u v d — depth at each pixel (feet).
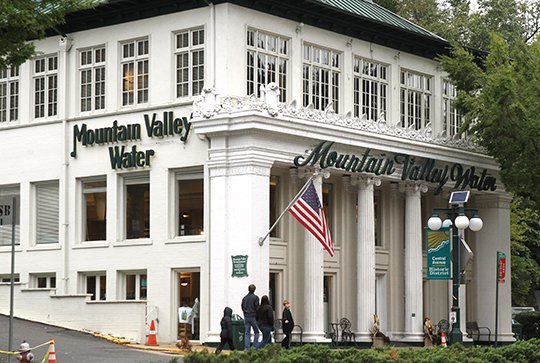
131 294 148.87
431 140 162.71
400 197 166.61
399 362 77.77
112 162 149.18
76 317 139.64
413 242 162.91
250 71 143.33
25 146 159.43
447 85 177.17
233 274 135.54
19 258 158.20
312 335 143.33
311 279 144.25
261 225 136.15
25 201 158.81
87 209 153.69
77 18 153.17
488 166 174.60
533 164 154.81
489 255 179.93
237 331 128.16
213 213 137.80
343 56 157.17
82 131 153.07
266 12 145.38
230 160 137.18
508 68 152.76
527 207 227.61
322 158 143.95
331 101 154.71
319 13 151.23
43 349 115.55
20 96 160.76
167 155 144.66
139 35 148.97
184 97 144.46
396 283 165.27
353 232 157.07
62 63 155.84
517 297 245.04
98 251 150.41
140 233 148.05
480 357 83.56
